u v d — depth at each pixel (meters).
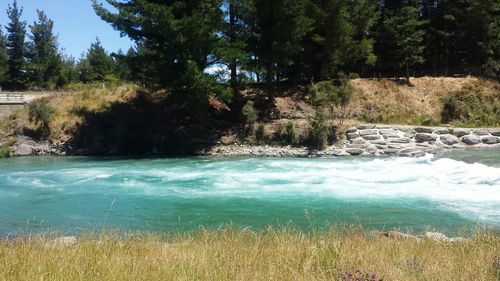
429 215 12.70
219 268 5.79
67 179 20.52
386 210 13.45
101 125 34.19
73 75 74.25
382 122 34.44
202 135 32.94
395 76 46.31
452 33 46.19
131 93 37.25
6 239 9.15
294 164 24.19
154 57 32.53
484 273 5.46
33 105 35.28
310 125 31.27
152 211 13.98
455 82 39.97
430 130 29.92
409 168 20.67
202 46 31.30
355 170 21.08
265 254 6.66
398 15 42.84
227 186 18.09
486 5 43.28
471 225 11.38
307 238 7.82
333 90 34.97
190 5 32.28
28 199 16.16
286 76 43.50
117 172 22.45
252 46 34.88
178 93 32.19
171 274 5.48
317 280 5.21
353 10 40.47
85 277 5.32
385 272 5.47
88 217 13.30
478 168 19.41
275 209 13.94
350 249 6.79
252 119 32.59
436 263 5.99
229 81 35.44
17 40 70.25
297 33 34.59
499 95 38.66
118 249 7.08
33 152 32.50
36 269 5.58
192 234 9.47
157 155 31.45
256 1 33.94
